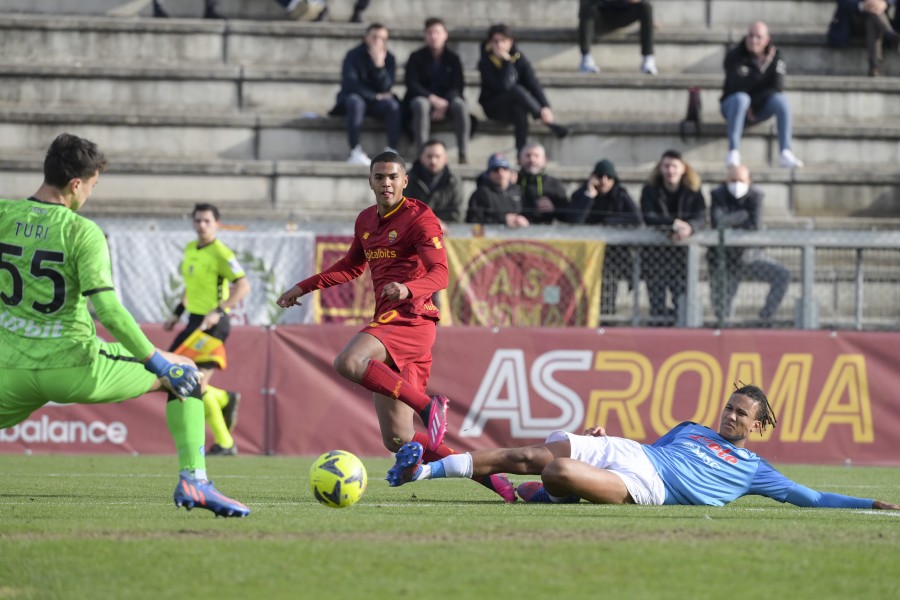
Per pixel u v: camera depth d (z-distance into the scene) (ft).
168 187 190.60
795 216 196.65
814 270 168.55
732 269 165.58
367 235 86.79
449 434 144.56
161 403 145.38
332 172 191.52
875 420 147.54
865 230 164.76
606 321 163.94
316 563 51.88
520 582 48.52
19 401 64.95
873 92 212.43
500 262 159.43
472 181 189.26
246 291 134.41
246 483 101.81
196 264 134.62
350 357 82.38
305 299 160.15
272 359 146.30
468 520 67.51
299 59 212.84
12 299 64.34
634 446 81.46
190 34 211.41
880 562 54.49
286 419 145.69
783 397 147.13
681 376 147.02
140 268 160.66
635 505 79.51
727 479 80.89
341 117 199.21
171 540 57.47
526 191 170.19
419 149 189.98
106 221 161.48
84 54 209.97
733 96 194.29
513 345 146.20
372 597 45.88
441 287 82.74
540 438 145.79
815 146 205.46
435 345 145.18
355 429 146.41
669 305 164.45
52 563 51.57
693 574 50.80
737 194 167.22
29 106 202.08
